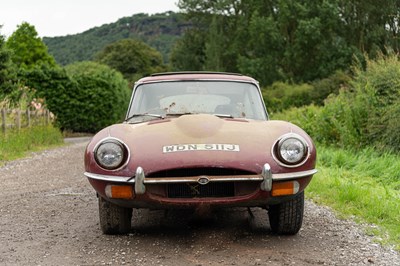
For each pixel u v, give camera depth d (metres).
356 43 53.53
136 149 4.37
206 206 4.27
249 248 4.40
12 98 21.17
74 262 4.09
